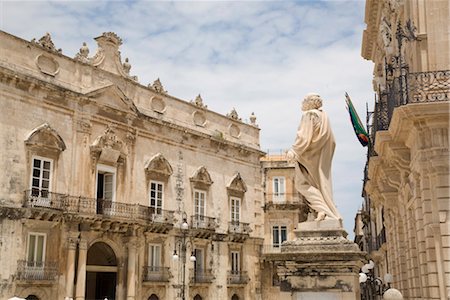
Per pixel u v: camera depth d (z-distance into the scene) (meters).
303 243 9.56
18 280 29.50
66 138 33.41
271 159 57.06
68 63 34.09
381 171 24.34
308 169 10.09
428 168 15.76
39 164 31.80
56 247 31.66
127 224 35.22
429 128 15.60
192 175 42.12
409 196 20.27
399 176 22.62
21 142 30.94
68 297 31.50
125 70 38.09
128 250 35.75
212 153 44.41
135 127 37.97
